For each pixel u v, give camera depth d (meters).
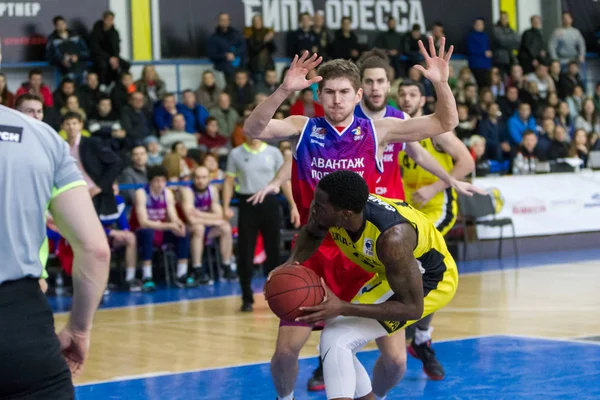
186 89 19.23
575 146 20.25
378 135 5.65
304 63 5.27
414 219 4.99
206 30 21.36
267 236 11.96
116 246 14.52
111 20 18.91
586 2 25.91
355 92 5.56
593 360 7.67
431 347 7.91
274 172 11.97
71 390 3.05
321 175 5.66
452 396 6.62
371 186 5.74
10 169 2.97
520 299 11.84
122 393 7.04
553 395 6.49
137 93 17.39
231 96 19.47
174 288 14.87
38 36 19.44
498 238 18.00
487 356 8.06
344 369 4.84
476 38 23.08
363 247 4.83
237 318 11.21
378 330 5.00
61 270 14.74
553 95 22.23
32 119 3.12
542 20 25.86
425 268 5.18
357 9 22.97
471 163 7.80
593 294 12.13
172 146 16.58
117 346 9.35
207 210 15.29
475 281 14.08
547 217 18.58
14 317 2.93
